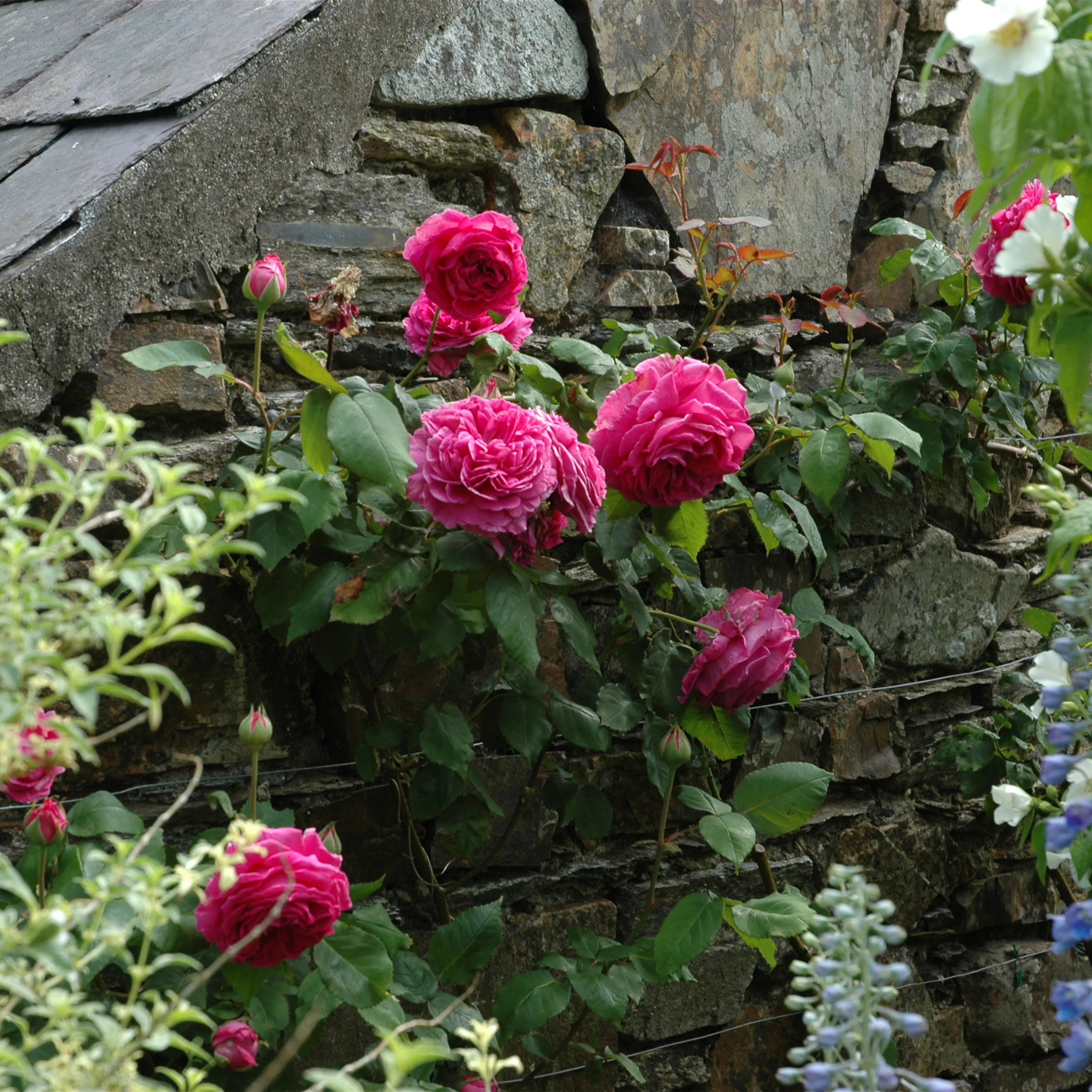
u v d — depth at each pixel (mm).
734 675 1946
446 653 1834
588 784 2193
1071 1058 1120
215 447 2008
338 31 2051
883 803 2766
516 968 2285
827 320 2762
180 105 1863
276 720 2076
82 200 1769
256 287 1734
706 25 2520
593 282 2480
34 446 988
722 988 2479
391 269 2207
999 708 2900
